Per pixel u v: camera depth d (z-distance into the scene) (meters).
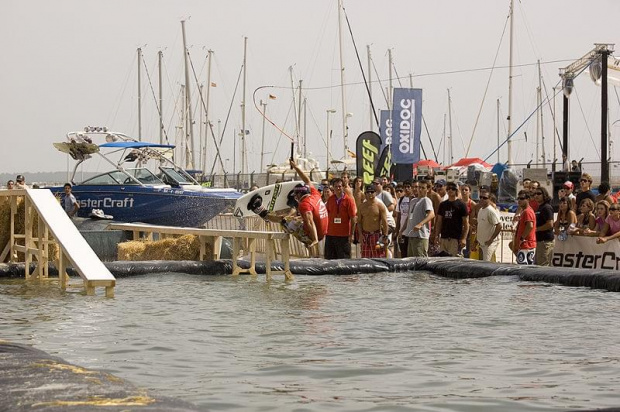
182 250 30.98
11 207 27.48
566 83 70.69
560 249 28.23
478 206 31.94
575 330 15.44
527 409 9.64
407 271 28.56
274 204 34.44
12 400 8.36
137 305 19.31
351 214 30.23
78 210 46.12
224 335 15.01
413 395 10.40
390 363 12.44
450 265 27.48
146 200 45.53
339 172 80.69
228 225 45.44
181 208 45.69
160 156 48.91
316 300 20.28
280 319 17.00
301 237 26.02
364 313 17.86
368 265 28.42
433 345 13.95
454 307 18.78
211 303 19.73
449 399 10.16
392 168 52.72
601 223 26.77
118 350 13.56
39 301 20.08
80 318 17.17
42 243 25.31
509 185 71.06
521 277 25.00
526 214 27.64
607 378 11.31
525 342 14.19
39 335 15.02
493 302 19.67
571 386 10.84
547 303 19.38
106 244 34.28
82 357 12.99
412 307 18.84
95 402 8.27
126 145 46.97
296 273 27.55
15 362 10.47
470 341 14.32
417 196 30.94
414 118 52.53
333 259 29.80
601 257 26.75
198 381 11.25
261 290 22.73
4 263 26.67
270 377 11.51
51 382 9.16
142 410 7.96
